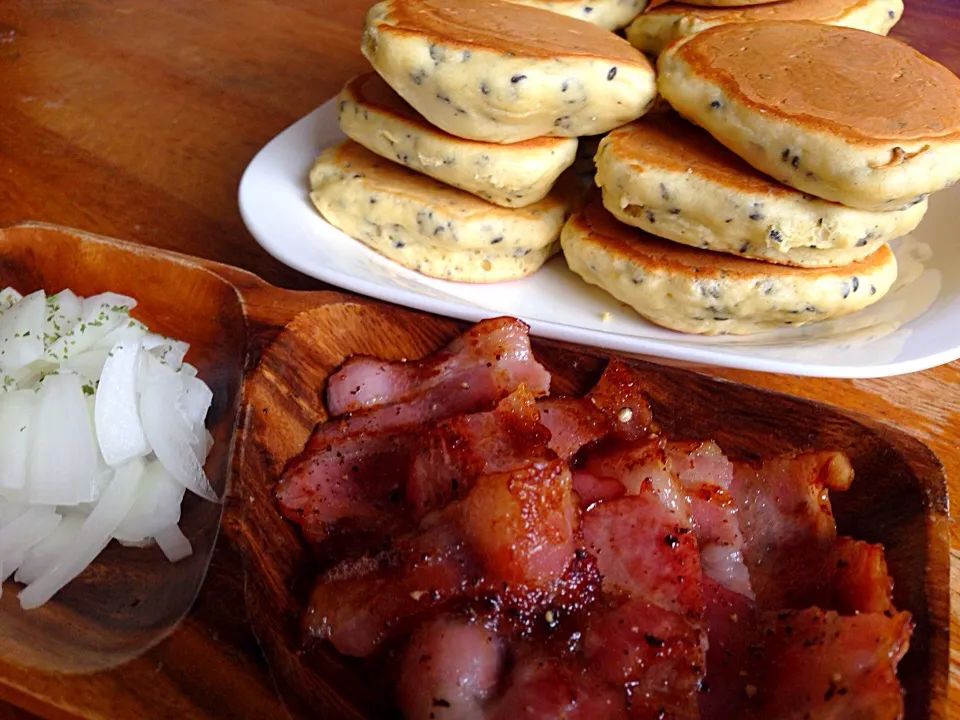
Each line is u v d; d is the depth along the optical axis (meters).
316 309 0.21
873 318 0.24
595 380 0.20
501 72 0.24
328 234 0.27
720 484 0.19
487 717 0.15
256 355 0.20
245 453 0.18
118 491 0.19
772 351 0.23
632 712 0.15
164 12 0.43
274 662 0.16
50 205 0.30
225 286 0.21
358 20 0.43
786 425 0.19
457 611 0.16
